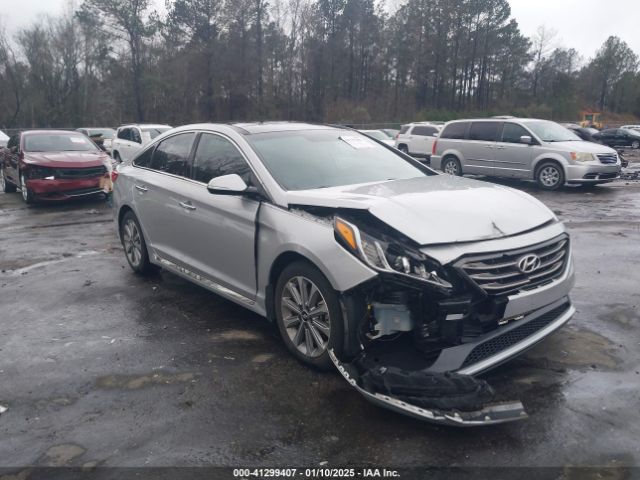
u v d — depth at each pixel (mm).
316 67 59750
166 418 3449
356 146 5211
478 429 3234
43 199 12102
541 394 3600
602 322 4773
